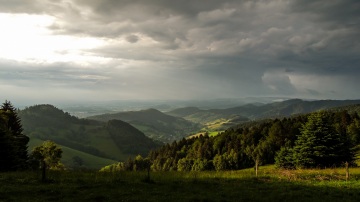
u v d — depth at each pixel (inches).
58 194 957.8
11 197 899.4
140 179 1238.9
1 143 2030.0
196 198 956.0
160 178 1310.3
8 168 2049.7
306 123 3070.9
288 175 1487.5
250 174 1549.0
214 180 1311.5
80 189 1033.5
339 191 1119.0
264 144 5359.3
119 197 944.9
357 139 4581.7
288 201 971.9
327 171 1652.3
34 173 1334.9
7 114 3277.6
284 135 5344.5
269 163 5147.6
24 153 3056.1
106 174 1387.8
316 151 2817.4
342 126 5206.7
